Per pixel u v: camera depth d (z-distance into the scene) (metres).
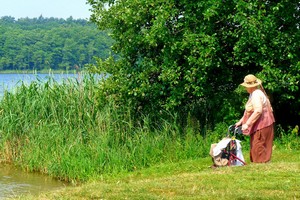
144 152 23.88
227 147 17.91
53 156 24.73
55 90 27.36
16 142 27.41
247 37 23.72
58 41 109.81
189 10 24.56
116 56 28.30
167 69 24.52
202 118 27.00
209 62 23.94
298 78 24.53
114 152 23.78
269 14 23.94
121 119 25.97
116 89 25.59
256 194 14.08
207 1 24.03
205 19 24.02
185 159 23.66
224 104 25.16
